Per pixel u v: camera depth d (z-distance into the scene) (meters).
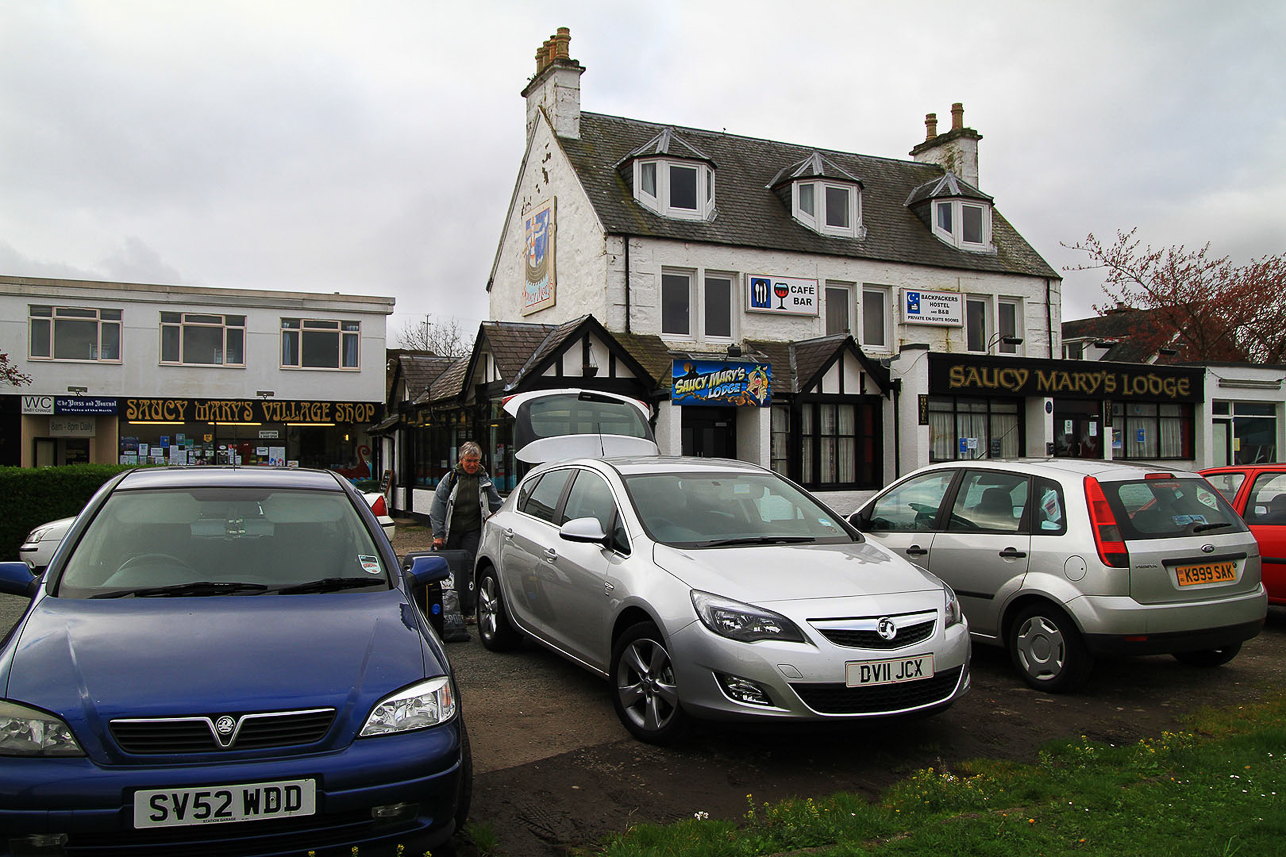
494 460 15.19
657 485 5.74
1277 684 6.27
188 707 2.99
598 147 21.06
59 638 3.34
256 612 3.68
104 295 27.03
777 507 5.86
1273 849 3.35
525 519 6.72
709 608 4.54
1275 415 25.23
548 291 21.08
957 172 25.83
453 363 21.83
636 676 5.02
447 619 7.53
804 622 4.42
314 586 4.05
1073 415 21.75
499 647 7.02
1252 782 4.09
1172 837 3.50
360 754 3.07
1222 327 29.19
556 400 11.62
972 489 6.80
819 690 4.34
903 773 4.54
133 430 27.39
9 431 26.05
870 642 4.48
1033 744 4.98
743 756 4.75
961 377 19.73
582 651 5.57
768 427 18.27
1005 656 7.12
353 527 4.57
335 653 3.39
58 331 26.64
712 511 5.60
